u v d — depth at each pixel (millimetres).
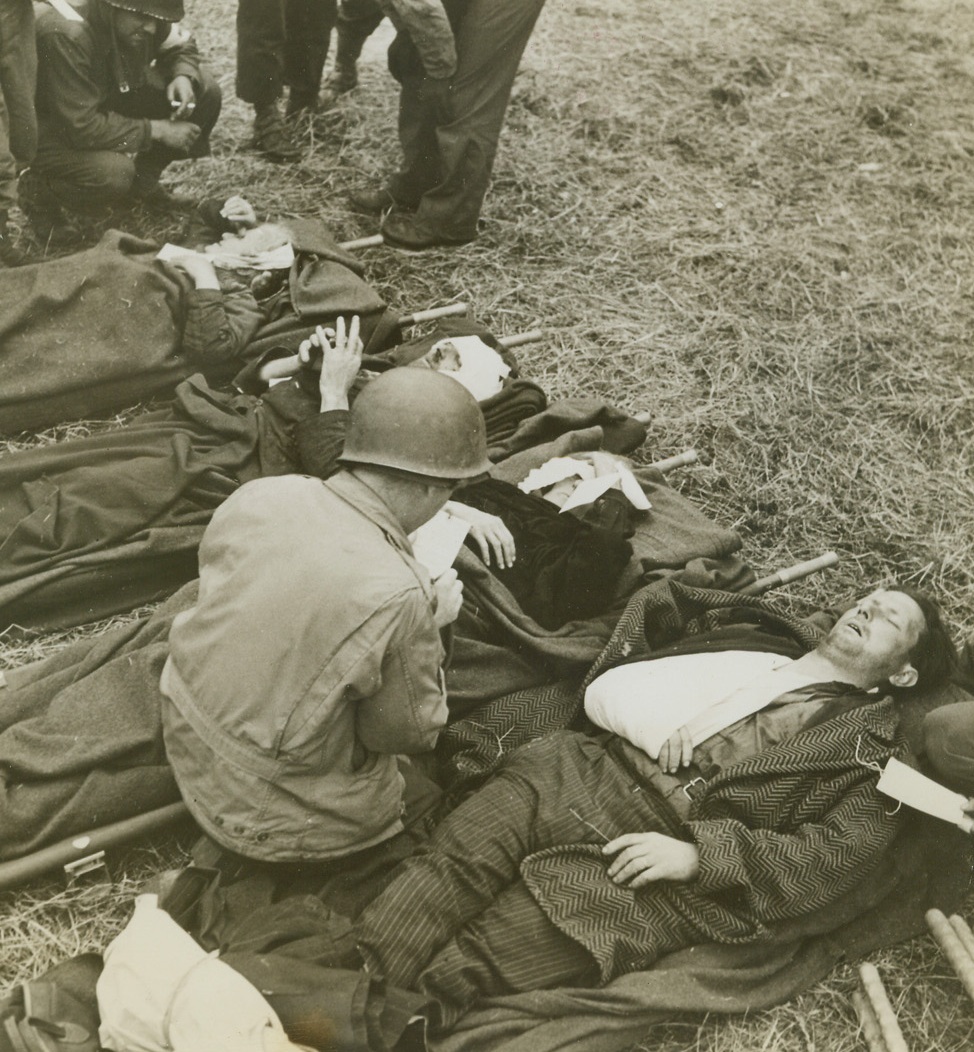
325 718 2613
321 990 2369
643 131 6812
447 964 2754
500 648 3604
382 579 2594
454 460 2688
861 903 3115
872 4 8633
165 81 5184
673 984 2857
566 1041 2736
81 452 3826
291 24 5836
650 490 4277
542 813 3068
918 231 6402
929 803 3088
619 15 7926
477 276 5578
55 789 3004
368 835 2904
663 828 3115
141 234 5328
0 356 4078
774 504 4727
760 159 6777
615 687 3332
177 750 2873
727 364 5359
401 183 5758
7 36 4219
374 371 4344
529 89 6934
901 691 3533
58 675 3277
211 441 3996
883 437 5105
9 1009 2305
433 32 4898
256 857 2773
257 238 4773
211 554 2820
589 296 5605
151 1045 2270
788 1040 2914
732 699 3305
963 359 5594
